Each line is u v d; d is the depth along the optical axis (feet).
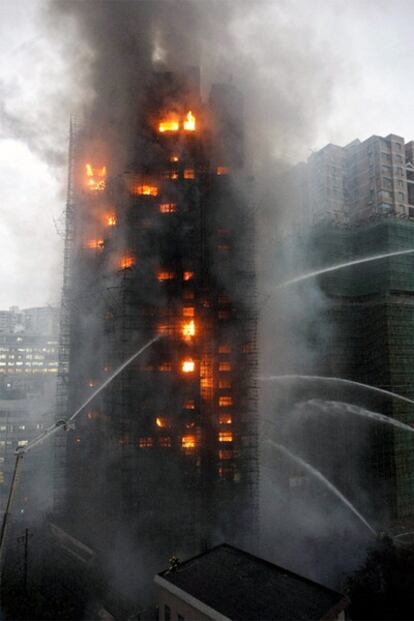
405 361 223.92
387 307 221.66
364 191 254.47
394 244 227.20
